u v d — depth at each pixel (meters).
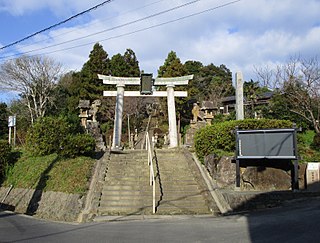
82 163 13.15
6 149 15.92
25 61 30.58
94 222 8.88
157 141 24.64
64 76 36.44
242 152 10.99
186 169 13.17
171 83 19.23
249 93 24.80
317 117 17.80
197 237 6.53
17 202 12.87
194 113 26.08
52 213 10.65
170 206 10.19
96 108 26.20
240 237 6.36
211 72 47.09
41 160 14.73
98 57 32.78
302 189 10.56
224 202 10.21
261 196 10.04
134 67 35.72
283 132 10.62
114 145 18.08
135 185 11.49
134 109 30.84
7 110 31.19
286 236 6.22
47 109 32.34
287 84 19.22
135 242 6.34
